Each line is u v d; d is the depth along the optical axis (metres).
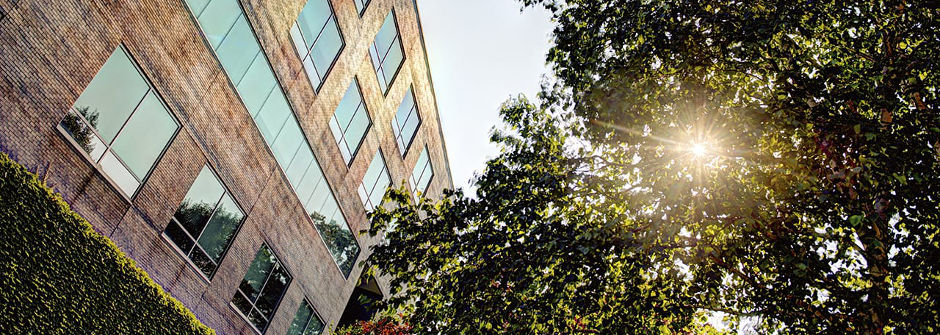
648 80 9.38
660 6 9.48
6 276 9.69
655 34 9.33
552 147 11.03
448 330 10.45
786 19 8.55
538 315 9.93
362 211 23.91
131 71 12.15
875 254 8.29
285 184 18.31
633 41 10.05
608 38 10.22
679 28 9.41
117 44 11.68
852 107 8.93
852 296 8.06
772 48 9.03
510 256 9.75
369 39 21.47
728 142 8.55
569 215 10.07
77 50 10.85
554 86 11.61
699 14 9.12
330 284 22.58
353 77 20.88
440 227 11.38
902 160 7.47
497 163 11.36
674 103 8.96
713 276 8.71
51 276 10.48
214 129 14.82
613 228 8.73
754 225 8.13
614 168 10.70
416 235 11.41
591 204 10.09
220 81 14.72
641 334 9.85
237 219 16.41
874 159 7.54
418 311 11.09
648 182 9.30
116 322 11.87
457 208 11.12
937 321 7.49
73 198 11.20
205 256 15.31
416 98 27.11
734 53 8.62
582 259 9.19
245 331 17.22
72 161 11.08
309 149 19.25
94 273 11.38
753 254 8.62
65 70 10.69
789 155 8.38
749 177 9.09
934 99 8.36
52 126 10.60
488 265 9.90
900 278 9.16
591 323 10.32
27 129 10.18
